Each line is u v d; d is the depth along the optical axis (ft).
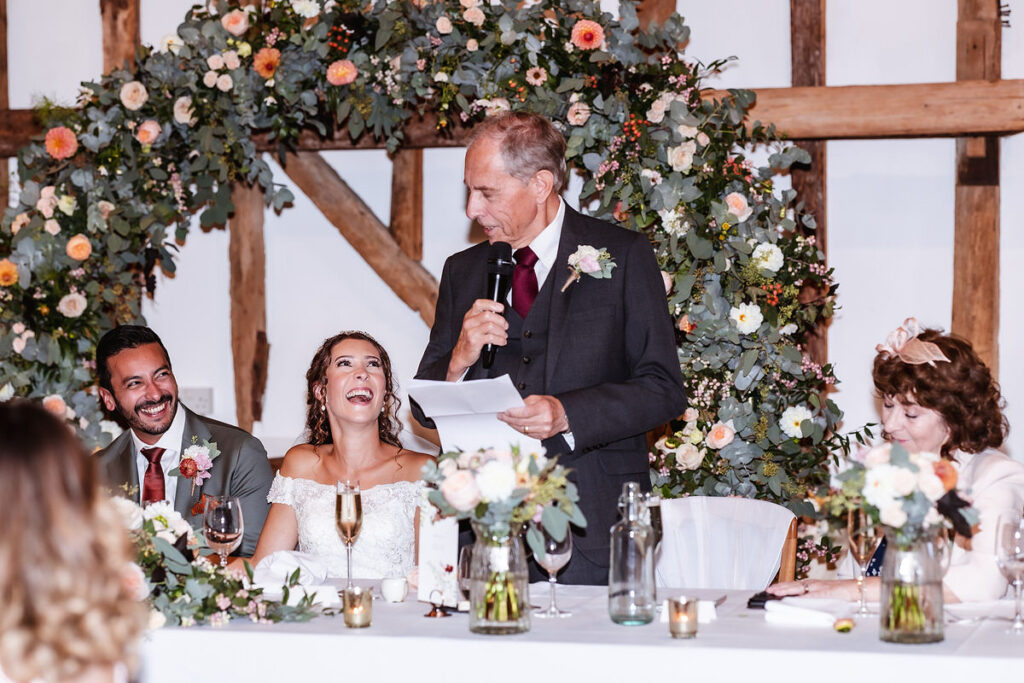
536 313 9.02
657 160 13.66
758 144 15.75
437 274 17.33
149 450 11.92
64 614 3.90
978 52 15.12
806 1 15.58
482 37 14.05
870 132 14.66
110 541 4.11
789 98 14.82
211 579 7.20
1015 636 6.42
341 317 17.74
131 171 15.46
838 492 6.80
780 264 13.24
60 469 3.97
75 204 15.40
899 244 15.85
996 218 15.52
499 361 9.11
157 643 6.89
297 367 17.87
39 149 15.57
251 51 14.90
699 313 13.53
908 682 5.87
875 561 8.40
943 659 5.84
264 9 15.33
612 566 6.95
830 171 16.06
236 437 11.98
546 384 8.80
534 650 6.31
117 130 15.40
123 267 15.94
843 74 15.81
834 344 16.02
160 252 16.29
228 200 15.75
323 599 7.81
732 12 16.03
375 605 7.79
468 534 9.16
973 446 8.19
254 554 10.64
